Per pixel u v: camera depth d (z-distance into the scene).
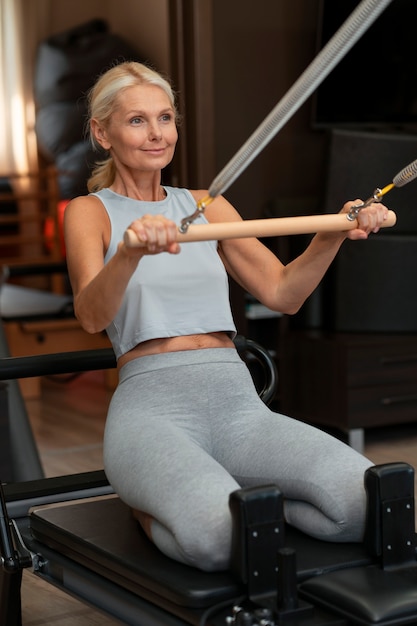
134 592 1.89
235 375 2.11
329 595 1.74
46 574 2.23
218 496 1.82
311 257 2.07
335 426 4.57
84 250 2.04
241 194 5.37
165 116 2.13
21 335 5.91
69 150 8.02
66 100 8.03
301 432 2.03
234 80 5.31
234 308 4.55
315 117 5.38
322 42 5.30
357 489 1.91
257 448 2.03
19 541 2.25
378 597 1.70
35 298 6.42
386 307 4.59
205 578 1.78
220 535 1.78
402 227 4.57
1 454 3.56
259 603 1.72
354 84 5.38
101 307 1.88
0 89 9.32
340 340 4.42
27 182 9.16
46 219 8.54
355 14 1.32
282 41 5.40
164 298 2.08
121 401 2.06
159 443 1.93
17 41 9.26
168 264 2.09
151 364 2.06
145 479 1.90
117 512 2.21
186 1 5.14
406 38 5.39
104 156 7.64
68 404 5.64
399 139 4.38
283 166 5.45
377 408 4.42
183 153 5.23
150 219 1.70
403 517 1.87
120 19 8.12
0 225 9.00
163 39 7.35
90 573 2.03
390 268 4.56
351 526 1.91
